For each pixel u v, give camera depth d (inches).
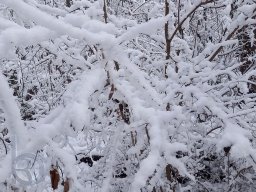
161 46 121.1
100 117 86.8
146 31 68.9
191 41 141.9
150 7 134.3
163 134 67.0
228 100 104.1
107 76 73.9
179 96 97.0
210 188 132.6
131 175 103.5
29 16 55.9
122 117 83.2
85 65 82.7
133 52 104.2
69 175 58.0
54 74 118.2
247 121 97.3
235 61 126.4
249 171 125.3
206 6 117.0
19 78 127.0
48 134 58.9
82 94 60.0
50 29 57.2
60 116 60.9
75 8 103.0
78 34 61.2
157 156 61.4
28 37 53.4
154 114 66.9
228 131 63.6
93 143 108.0
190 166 108.8
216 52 110.7
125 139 101.8
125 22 98.6
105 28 67.4
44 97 133.8
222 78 120.5
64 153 58.9
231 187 125.1
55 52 83.8
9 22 56.2
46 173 64.6
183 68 95.8
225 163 120.2
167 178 97.4
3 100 51.7
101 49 69.1
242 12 112.2
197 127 106.2
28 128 68.7
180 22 102.2
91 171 107.8
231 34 114.8
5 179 53.2
